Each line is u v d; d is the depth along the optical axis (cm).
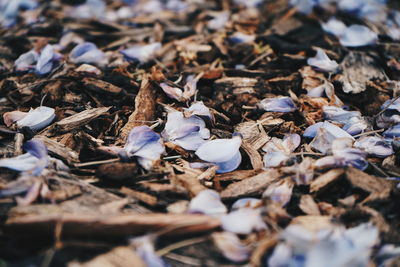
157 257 34
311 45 48
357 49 47
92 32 51
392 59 46
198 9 54
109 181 38
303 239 34
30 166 37
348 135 39
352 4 52
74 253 34
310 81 44
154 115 42
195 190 37
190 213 36
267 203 36
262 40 49
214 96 43
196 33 51
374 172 39
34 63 45
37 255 34
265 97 43
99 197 37
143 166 38
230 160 39
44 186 36
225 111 42
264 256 35
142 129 39
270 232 36
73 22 52
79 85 43
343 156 38
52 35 50
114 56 47
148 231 35
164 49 48
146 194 37
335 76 45
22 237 35
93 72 44
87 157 39
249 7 54
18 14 53
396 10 53
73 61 45
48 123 40
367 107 43
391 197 37
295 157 39
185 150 40
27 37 50
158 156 38
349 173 38
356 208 36
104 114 41
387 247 35
